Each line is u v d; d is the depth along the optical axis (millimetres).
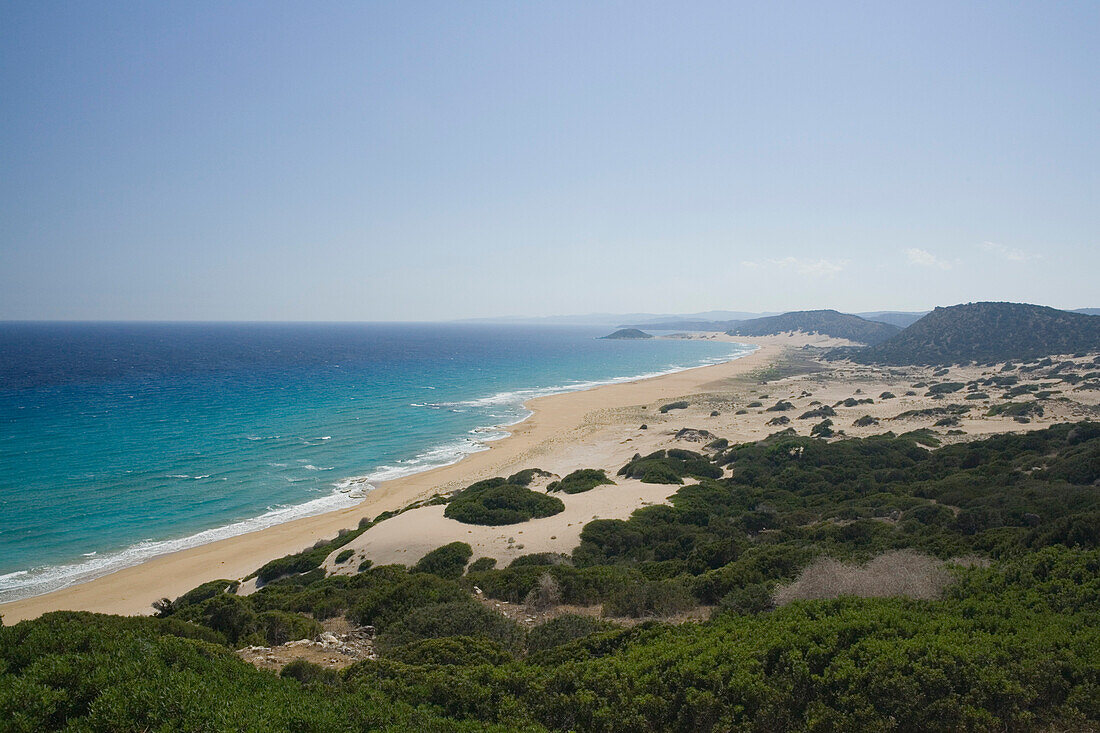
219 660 10180
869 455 41031
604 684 9875
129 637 10273
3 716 7328
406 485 42469
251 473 43844
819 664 9977
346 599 18484
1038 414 55188
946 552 19250
